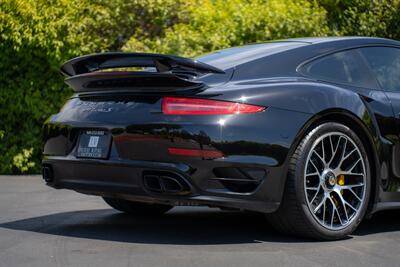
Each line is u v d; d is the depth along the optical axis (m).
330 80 5.18
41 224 5.54
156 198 4.61
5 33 9.48
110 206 6.55
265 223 5.59
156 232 5.16
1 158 9.82
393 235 5.12
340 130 4.92
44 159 5.30
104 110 4.84
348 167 5.03
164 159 4.51
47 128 5.30
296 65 5.09
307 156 4.72
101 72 4.76
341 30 10.73
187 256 4.30
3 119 9.84
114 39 10.12
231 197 4.53
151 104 4.62
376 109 5.18
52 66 9.77
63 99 9.96
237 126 4.50
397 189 5.27
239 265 4.08
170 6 10.26
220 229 5.30
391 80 5.57
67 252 4.41
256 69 4.93
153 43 9.84
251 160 4.52
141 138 4.57
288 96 4.71
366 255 4.40
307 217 4.73
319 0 10.78
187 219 5.85
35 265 4.06
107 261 4.15
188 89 4.57
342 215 4.97
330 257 4.32
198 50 9.63
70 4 9.80
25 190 8.05
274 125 4.60
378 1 10.95
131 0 10.07
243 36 9.83
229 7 10.06
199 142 4.44
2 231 5.19
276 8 9.91
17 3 9.42
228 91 4.58
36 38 9.56
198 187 4.48
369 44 5.61
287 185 4.70
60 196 7.50
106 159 4.75
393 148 5.22
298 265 4.10
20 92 9.77
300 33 9.92
